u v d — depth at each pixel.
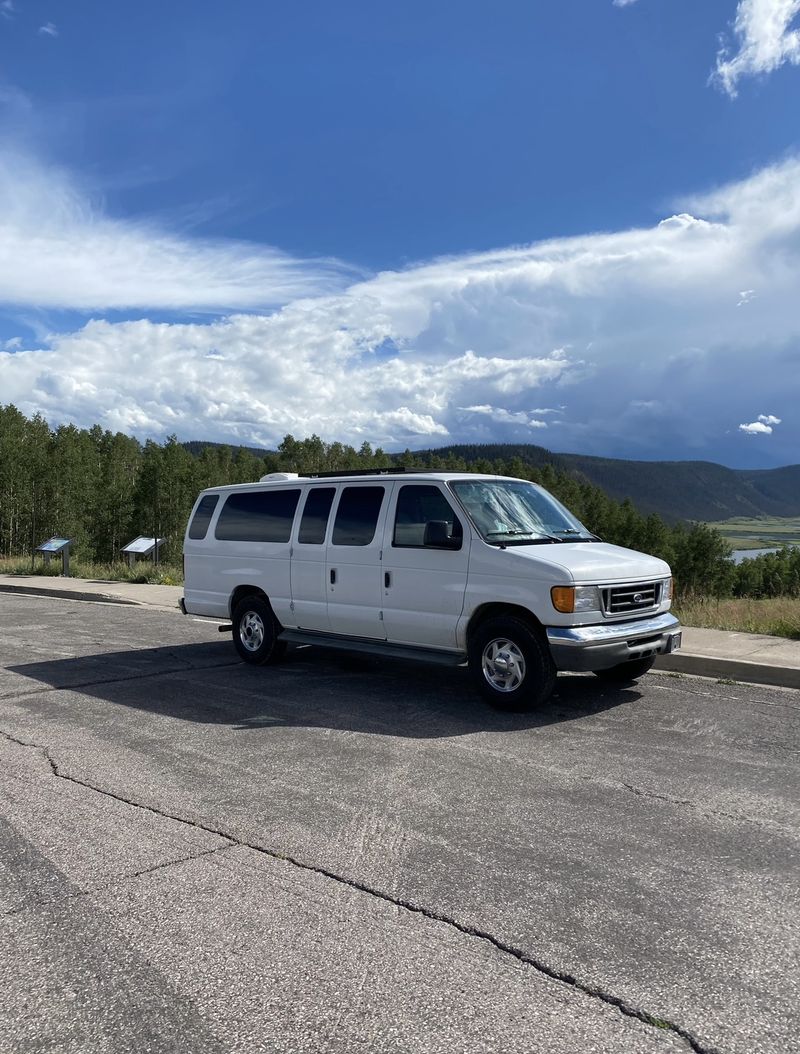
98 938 3.34
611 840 4.28
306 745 6.06
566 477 121.50
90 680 8.48
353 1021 2.77
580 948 3.22
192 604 9.88
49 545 22.23
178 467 73.81
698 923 3.42
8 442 59.81
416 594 7.51
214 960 3.16
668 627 7.26
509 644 6.95
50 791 5.09
